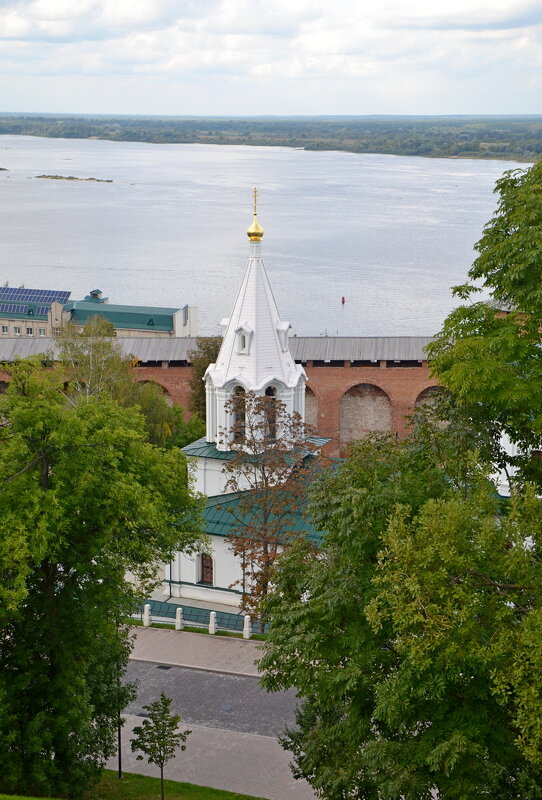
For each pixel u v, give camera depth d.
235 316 62.19
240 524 59.81
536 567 29.86
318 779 32.91
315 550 38.12
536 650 26.34
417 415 39.00
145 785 42.12
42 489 38.78
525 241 37.34
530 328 38.16
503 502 33.53
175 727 40.62
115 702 42.28
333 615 32.59
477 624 28.17
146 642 57.25
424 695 28.94
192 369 98.06
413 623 28.03
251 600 56.38
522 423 37.19
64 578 40.56
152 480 47.16
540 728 25.91
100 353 88.25
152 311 149.00
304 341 100.69
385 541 29.50
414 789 27.98
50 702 38.88
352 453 37.81
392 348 99.12
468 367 36.34
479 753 28.09
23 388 41.41
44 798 35.31
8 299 157.38
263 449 59.03
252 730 47.34
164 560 45.81
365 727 31.80
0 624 36.81
